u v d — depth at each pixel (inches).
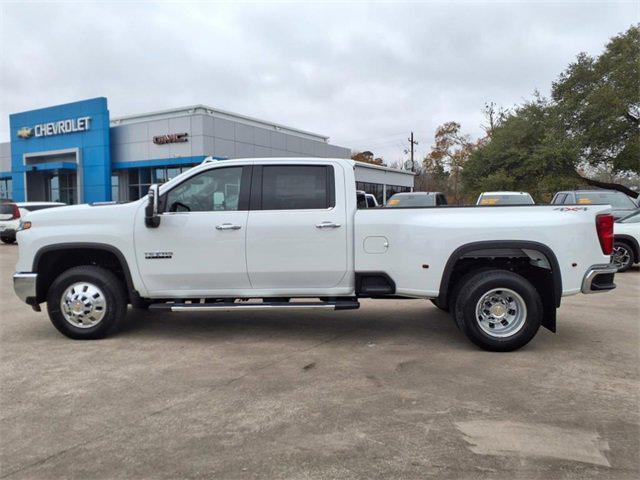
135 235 232.7
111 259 248.8
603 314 296.4
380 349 226.5
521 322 217.6
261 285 234.1
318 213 228.5
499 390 177.0
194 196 235.1
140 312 301.9
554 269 217.5
